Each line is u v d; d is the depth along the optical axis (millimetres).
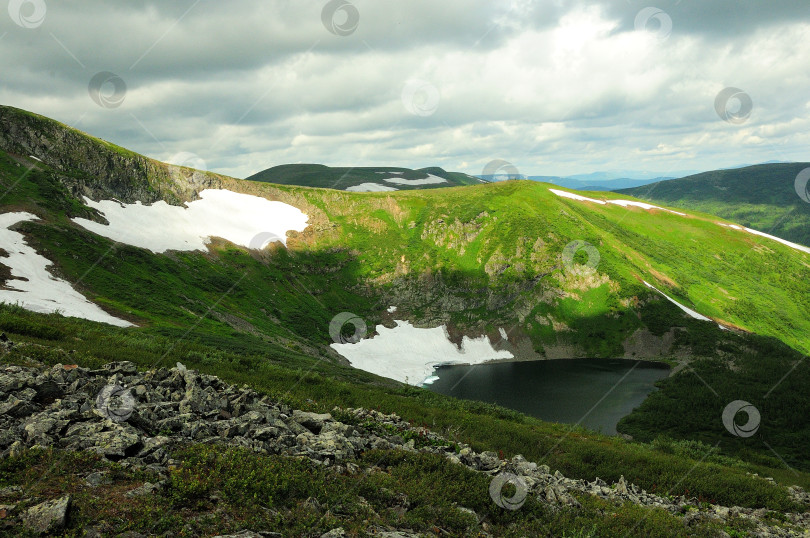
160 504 7566
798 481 32156
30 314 37125
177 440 10180
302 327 132000
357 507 9438
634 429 74812
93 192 134875
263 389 19609
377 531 8805
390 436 16203
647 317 146875
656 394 92688
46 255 88125
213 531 7246
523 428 32094
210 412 12594
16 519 6414
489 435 25578
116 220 132125
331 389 31188
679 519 14820
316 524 8242
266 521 7879
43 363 16922
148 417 10789
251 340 87375
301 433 13086
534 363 137875
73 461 8234
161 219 150875
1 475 7562
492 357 144625
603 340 145125
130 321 69312
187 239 148000
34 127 131000
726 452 53438
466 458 15516
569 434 35562
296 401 17922
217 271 137875
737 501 20250
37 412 10312
